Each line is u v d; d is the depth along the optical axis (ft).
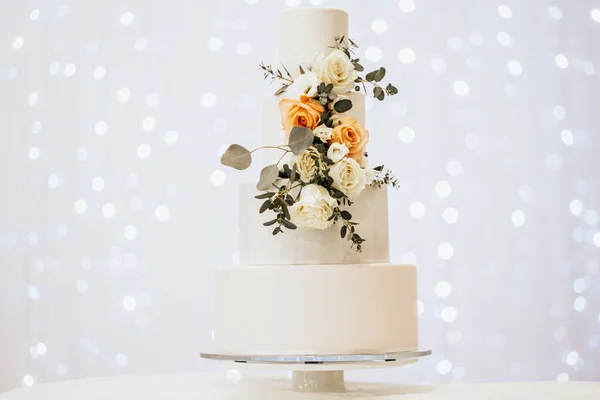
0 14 12.15
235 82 11.66
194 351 11.55
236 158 6.47
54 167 11.88
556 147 11.73
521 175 11.66
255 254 6.70
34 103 11.97
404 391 6.70
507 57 11.70
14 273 11.89
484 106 11.64
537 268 11.61
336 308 6.38
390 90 6.93
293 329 6.38
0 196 11.99
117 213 11.70
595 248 11.76
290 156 6.41
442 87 11.59
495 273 11.53
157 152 11.68
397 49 11.60
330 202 6.26
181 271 11.59
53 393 6.64
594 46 11.89
